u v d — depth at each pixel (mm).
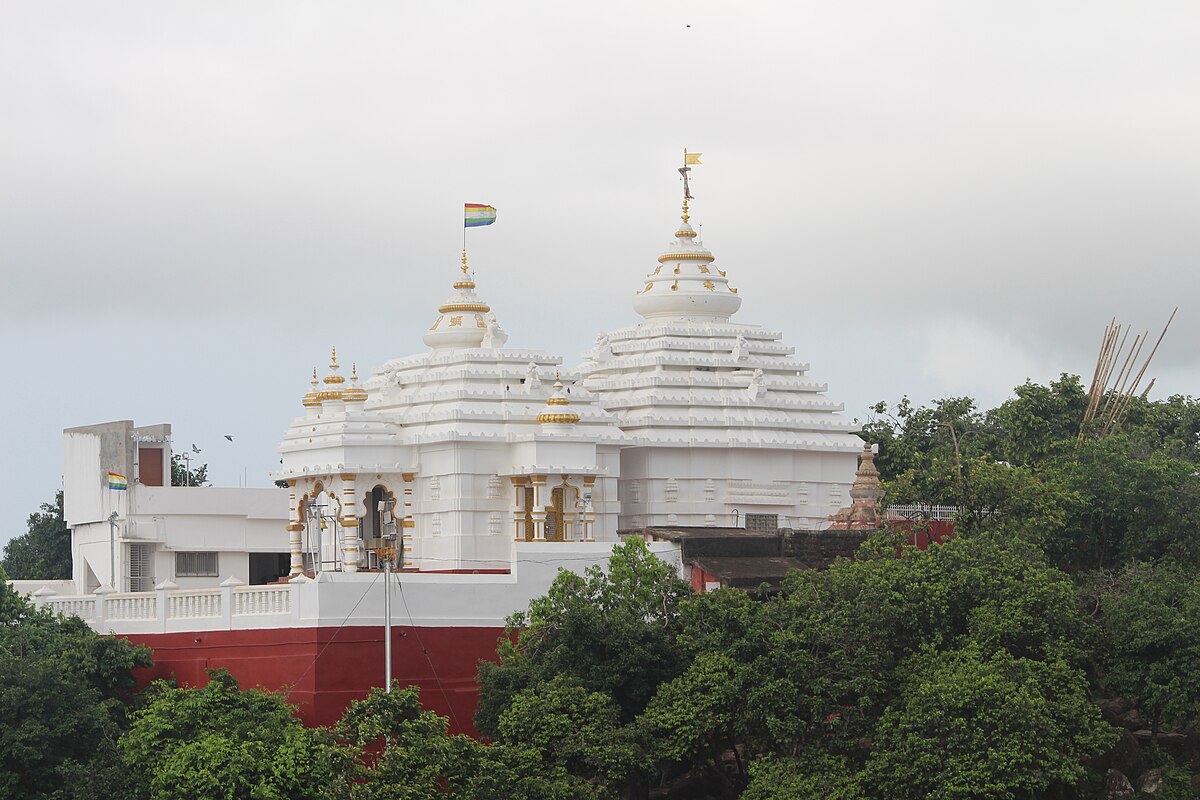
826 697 105625
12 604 116125
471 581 115375
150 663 113500
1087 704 105000
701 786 110562
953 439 174500
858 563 115500
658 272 157500
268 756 97125
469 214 148625
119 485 170125
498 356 143250
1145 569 121375
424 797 95062
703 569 123938
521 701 104188
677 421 146375
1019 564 113875
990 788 99062
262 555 175875
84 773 96750
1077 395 165000
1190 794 108188
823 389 153500
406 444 137375
